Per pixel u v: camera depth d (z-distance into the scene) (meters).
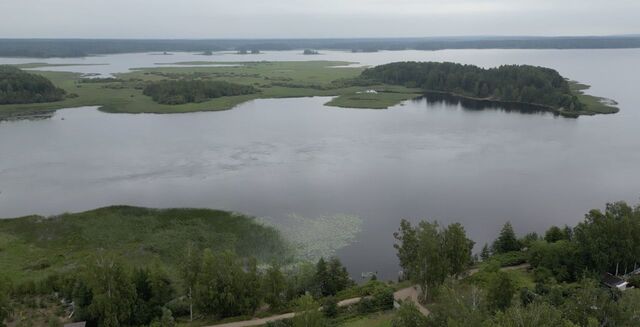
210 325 58.69
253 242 80.44
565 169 119.12
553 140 146.38
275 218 89.94
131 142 141.75
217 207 94.62
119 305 57.19
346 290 65.81
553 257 69.12
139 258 74.56
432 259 61.31
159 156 128.00
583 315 48.72
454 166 121.25
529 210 95.75
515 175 114.69
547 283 64.81
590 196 102.50
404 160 126.12
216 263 60.91
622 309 48.28
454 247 65.06
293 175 114.19
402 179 111.88
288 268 72.81
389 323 58.25
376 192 103.81
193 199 98.69
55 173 114.31
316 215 91.62
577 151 134.38
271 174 114.75
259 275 63.56
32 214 91.19
